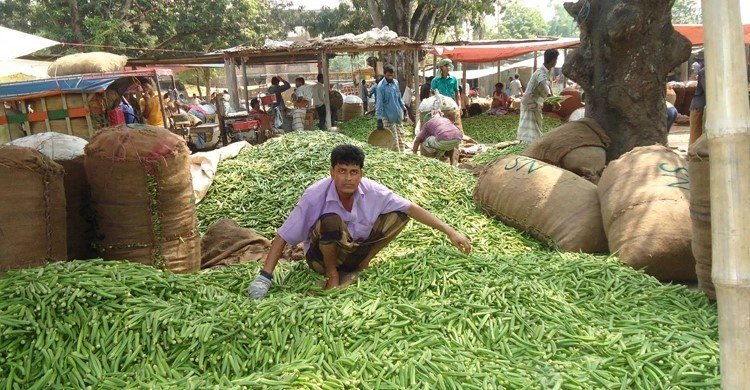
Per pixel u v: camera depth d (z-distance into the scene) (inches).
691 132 383.6
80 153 193.0
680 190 183.2
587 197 208.2
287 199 260.8
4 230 150.6
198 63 834.2
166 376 117.6
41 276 134.3
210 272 166.2
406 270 160.9
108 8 1091.3
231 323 127.8
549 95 389.4
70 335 122.2
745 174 60.7
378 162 285.6
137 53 1067.3
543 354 123.1
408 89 713.0
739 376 64.2
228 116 577.6
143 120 453.1
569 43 719.7
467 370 114.8
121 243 184.9
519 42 841.5
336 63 2426.2
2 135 309.7
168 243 189.5
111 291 131.3
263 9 1470.2
